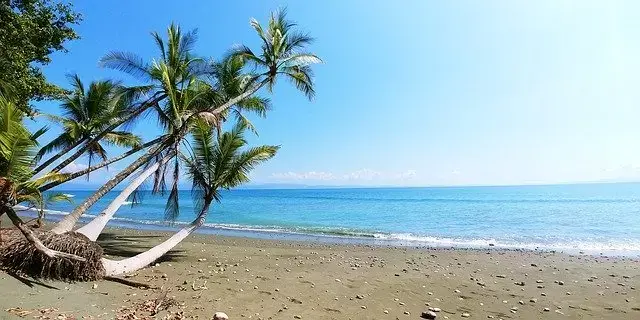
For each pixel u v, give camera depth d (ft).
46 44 57.72
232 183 54.95
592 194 312.71
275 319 22.93
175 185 55.57
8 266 25.26
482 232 85.92
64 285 25.35
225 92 67.62
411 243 68.13
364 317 24.81
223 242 62.69
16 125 27.04
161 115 60.23
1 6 48.65
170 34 60.70
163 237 65.87
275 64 69.67
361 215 136.46
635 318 26.68
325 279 34.96
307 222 109.29
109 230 76.54
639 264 47.06
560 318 26.61
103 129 67.56
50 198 40.83
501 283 36.70
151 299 24.84
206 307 24.12
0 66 47.91
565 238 75.51
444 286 34.81
